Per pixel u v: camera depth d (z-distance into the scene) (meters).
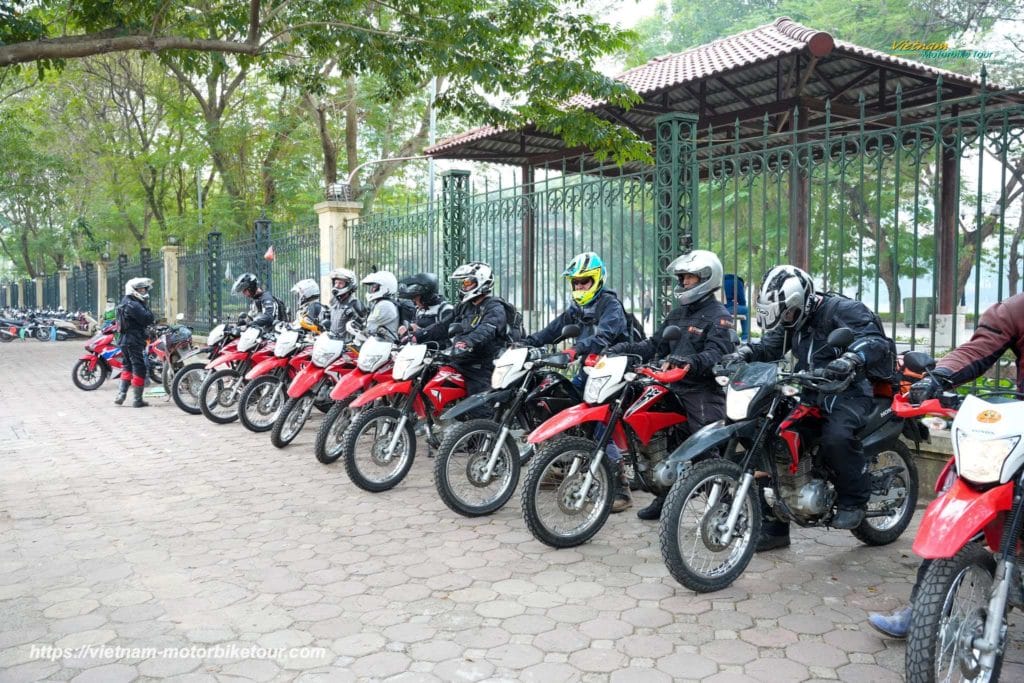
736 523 4.41
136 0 7.78
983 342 3.28
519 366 5.72
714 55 13.19
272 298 10.99
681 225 7.46
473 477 5.79
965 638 2.93
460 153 16.11
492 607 4.19
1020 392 3.16
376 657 3.64
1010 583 2.88
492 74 8.35
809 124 13.97
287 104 25.28
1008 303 3.29
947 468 3.47
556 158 16.02
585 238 8.74
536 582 4.54
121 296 25.27
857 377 4.40
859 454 4.40
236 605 4.24
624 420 5.05
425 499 6.27
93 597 4.37
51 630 3.96
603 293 5.97
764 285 4.54
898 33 20.48
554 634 3.87
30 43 7.03
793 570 4.71
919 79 12.22
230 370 9.88
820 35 10.95
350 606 4.22
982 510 2.79
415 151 26.69
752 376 4.31
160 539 5.36
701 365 5.01
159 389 13.09
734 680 3.41
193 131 25.45
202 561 4.92
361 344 8.20
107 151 28.61
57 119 29.86
